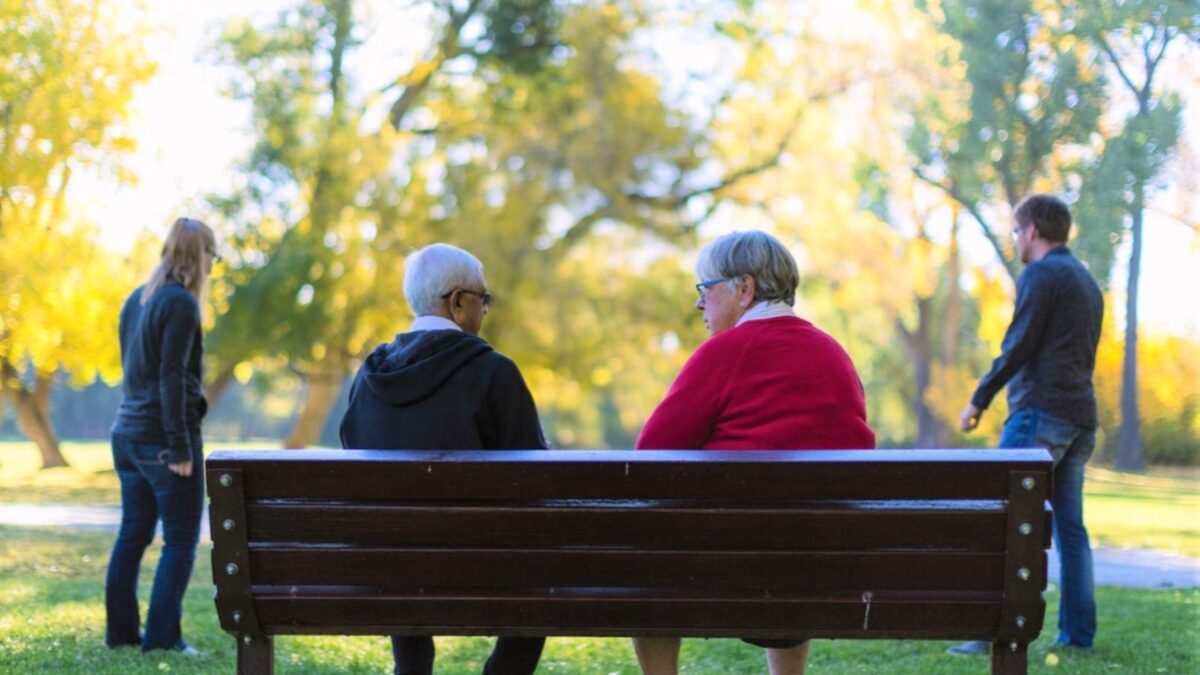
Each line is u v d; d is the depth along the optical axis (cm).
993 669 308
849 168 2739
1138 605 739
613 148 2655
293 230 2394
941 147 2211
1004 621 298
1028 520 292
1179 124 1656
